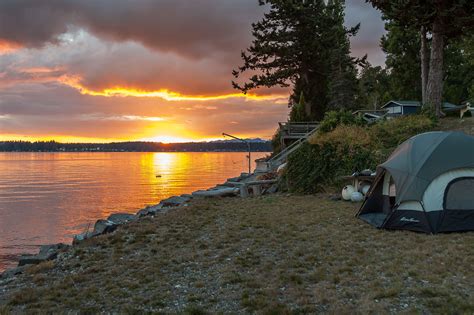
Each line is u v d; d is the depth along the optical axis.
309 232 10.04
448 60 50.62
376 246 8.48
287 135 27.77
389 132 19.94
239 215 12.82
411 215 9.62
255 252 8.52
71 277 7.30
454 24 22.27
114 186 62.66
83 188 59.97
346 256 7.85
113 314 5.67
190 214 13.34
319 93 41.94
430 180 9.49
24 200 46.09
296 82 41.97
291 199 15.76
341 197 15.02
